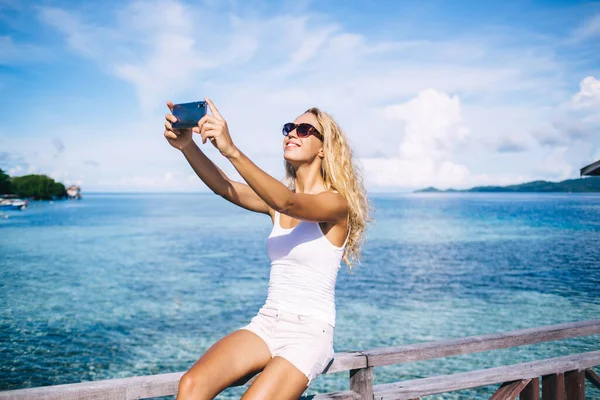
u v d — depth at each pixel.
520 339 2.90
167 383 2.13
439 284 21.77
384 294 19.69
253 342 2.23
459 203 169.12
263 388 2.00
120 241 44.53
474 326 14.65
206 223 71.81
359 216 2.43
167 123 2.17
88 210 125.25
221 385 2.08
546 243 38.59
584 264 27.17
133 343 13.10
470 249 34.91
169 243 42.47
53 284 22.84
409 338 13.36
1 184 184.38
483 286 21.19
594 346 11.63
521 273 24.50
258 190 1.90
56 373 10.75
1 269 27.72
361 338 13.41
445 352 2.69
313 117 2.53
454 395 8.79
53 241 44.72
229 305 18.09
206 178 2.55
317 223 2.31
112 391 2.03
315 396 2.46
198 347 12.77
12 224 69.44
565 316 15.88
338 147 2.50
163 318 16.05
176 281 23.38
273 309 2.30
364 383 2.52
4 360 11.59
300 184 2.66
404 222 67.56
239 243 42.16
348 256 2.52
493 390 9.03
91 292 20.81
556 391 3.05
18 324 15.21
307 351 2.14
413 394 2.65
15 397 1.87
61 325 15.09
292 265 2.33
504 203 161.75
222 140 1.87
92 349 12.56
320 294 2.30
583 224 59.44
